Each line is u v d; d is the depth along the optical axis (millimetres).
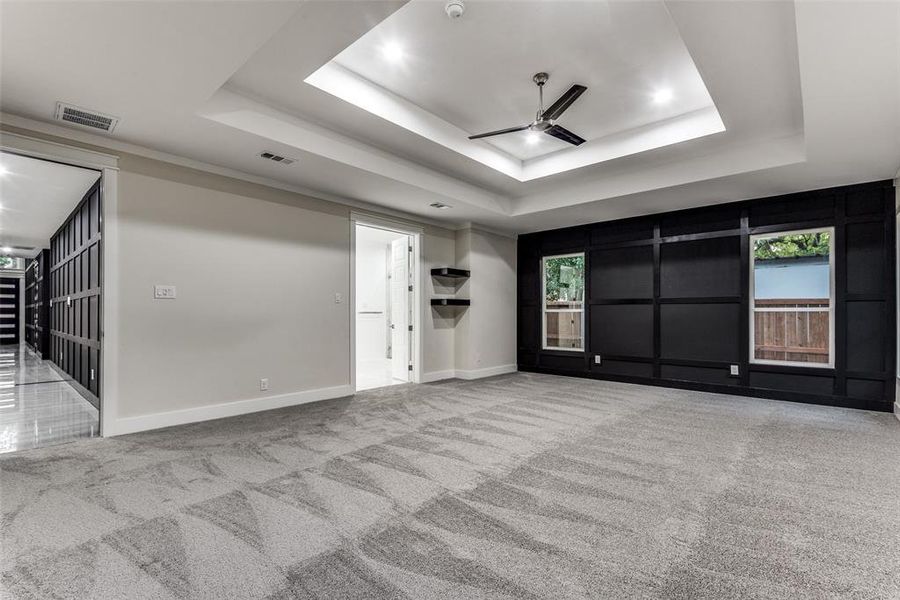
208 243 4004
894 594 1563
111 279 3457
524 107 3848
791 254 4922
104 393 3426
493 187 5473
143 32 2129
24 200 5047
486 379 6426
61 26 2061
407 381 6223
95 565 1731
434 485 2512
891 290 4285
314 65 2812
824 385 4660
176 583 1619
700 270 5504
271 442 3299
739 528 2037
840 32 2059
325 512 2180
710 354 5406
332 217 5043
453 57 3082
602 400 4879
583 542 1914
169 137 3373
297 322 4684
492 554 1817
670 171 4582
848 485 2521
